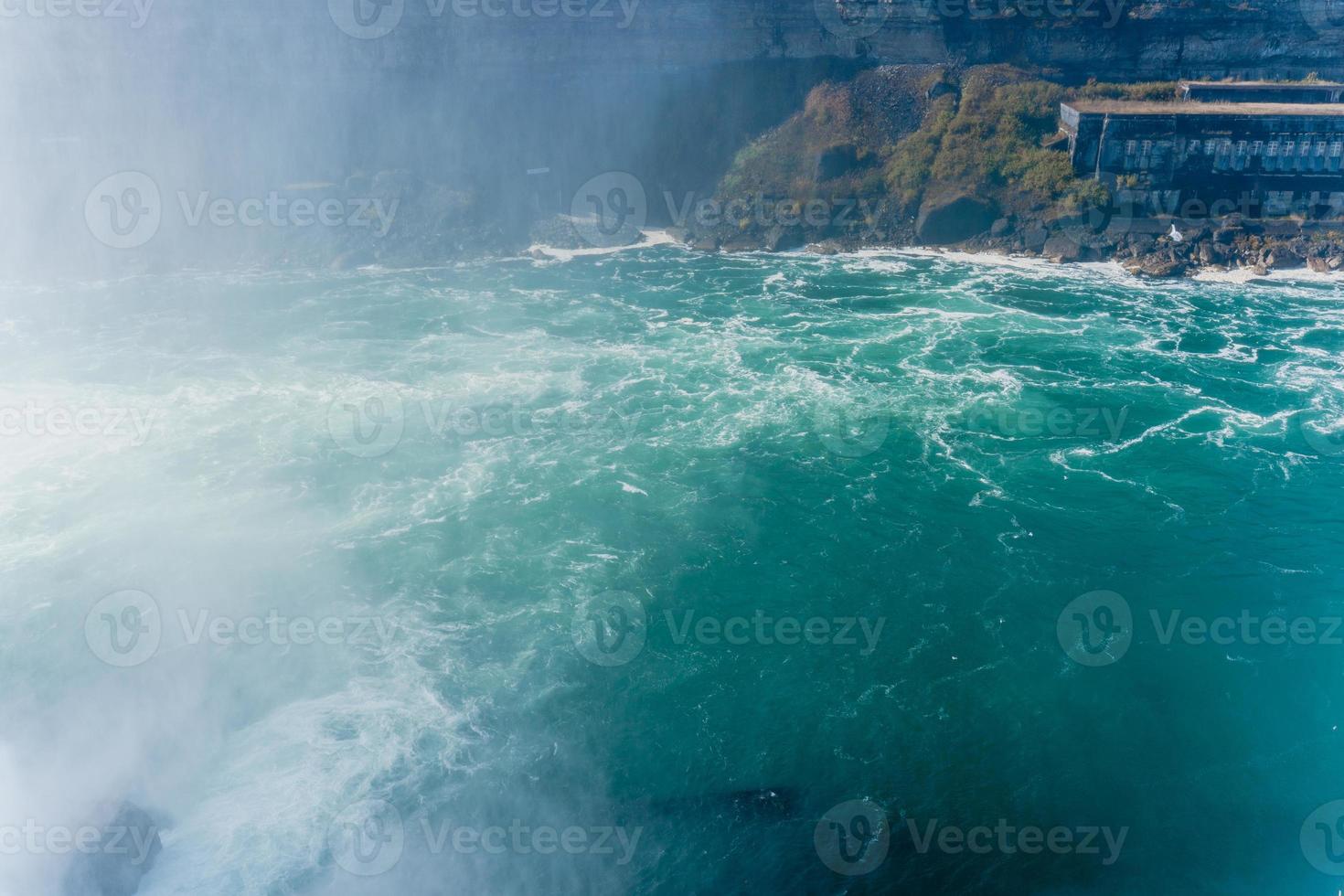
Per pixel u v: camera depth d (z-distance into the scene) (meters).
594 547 42.34
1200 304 66.19
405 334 62.88
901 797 31.39
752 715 34.12
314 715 34.03
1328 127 71.06
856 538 42.75
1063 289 68.94
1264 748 33.00
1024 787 31.67
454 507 45.03
